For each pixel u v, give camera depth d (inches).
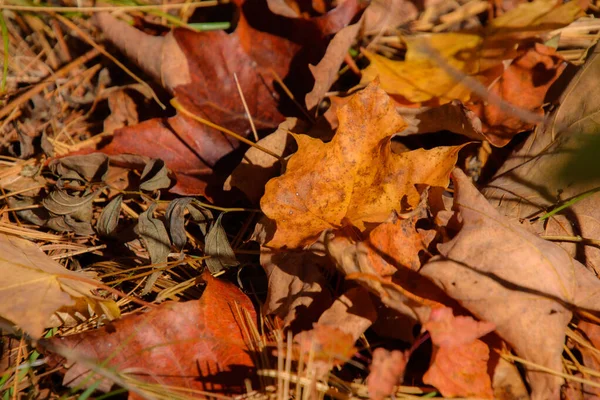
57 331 23.8
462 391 22.0
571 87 24.4
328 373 22.5
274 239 23.4
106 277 24.5
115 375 22.2
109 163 25.7
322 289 23.2
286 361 22.6
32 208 25.4
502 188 24.4
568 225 23.6
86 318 23.9
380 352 22.0
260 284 24.3
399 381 22.0
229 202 25.4
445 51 25.3
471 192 23.0
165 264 24.3
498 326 22.1
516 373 22.2
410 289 22.7
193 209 24.6
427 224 23.5
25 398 22.9
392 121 23.3
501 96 24.9
